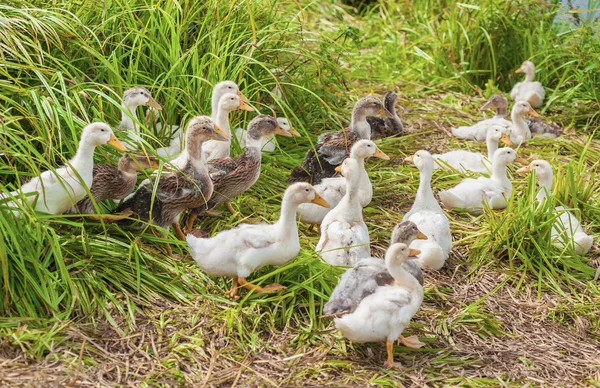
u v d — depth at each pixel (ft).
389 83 18.11
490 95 17.87
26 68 13.38
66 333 11.77
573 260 13.46
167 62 15.06
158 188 12.96
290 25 16.28
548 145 16.15
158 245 13.00
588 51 17.63
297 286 12.44
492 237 13.60
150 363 11.65
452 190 14.30
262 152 14.90
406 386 11.63
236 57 15.30
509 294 13.03
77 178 12.58
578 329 12.60
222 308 12.30
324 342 12.05
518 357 12.10
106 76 14.64
